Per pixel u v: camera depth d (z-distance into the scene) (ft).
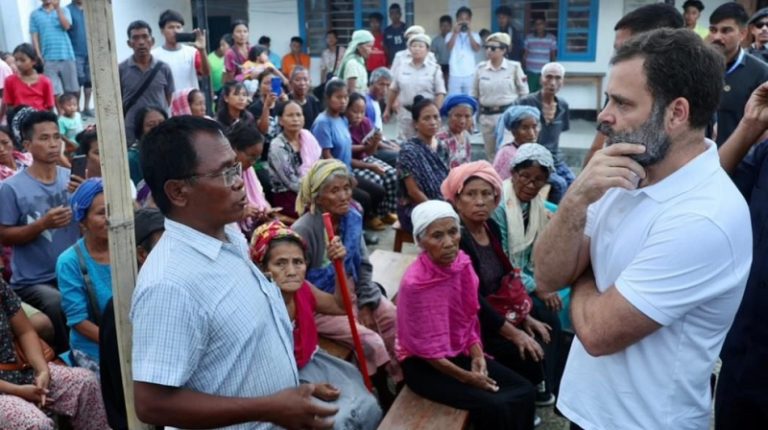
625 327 4.46
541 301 10.41
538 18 34.37
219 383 4.67
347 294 8.86
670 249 4.31
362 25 37.19
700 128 4.36
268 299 5.06
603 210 4.79
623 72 4.35
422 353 8.38
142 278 4.58
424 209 8.21
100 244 9.07
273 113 19.43
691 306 4.37
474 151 27.66
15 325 8.49
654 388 4.69
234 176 4.79
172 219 4.79
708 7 32.09
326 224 8.94
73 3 30.32
